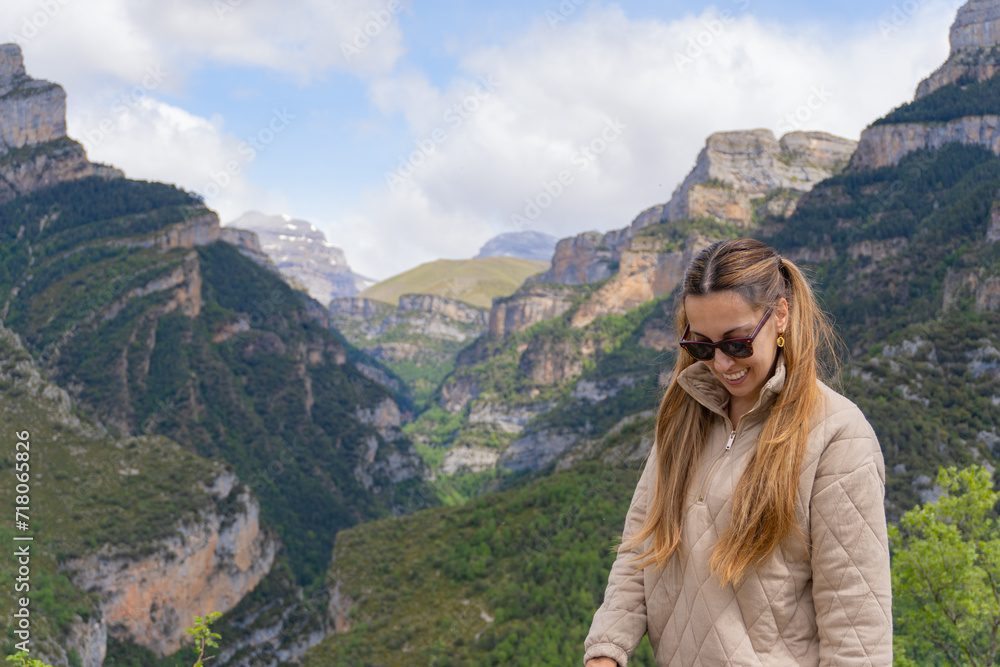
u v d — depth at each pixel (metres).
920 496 50.81
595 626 2.56
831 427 2.20
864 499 2.12
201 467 85.62
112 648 65.44
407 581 60.62
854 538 2.09
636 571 2.59
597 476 65.56
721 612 2.25
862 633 2.05
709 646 2.25
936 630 13.05
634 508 2.73
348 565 66.88
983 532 12.76
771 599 2.19
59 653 54.66
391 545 68.50
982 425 57.47
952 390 62.84
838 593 2.09
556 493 65.06
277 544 107.94
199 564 77.62
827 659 2.09
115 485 77.25
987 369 63.59
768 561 2.20
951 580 12.43
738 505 2.25
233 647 77.81
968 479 12.83
